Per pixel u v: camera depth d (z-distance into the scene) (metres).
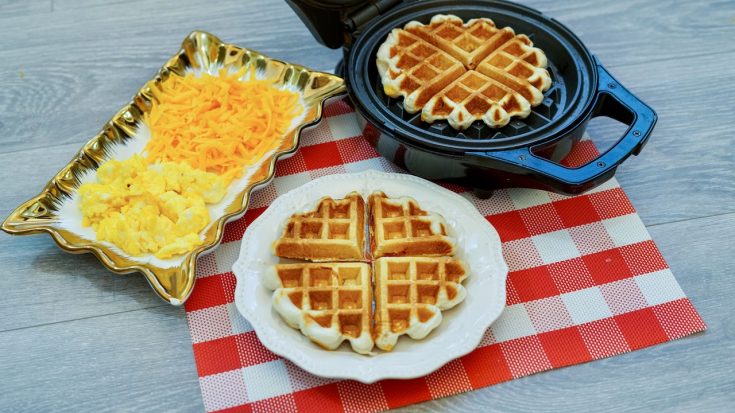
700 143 1.16
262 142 1.11
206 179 1.06
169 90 1.16
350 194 1.06
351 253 1.02
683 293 1.02
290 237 1.02
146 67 1.24
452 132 1.10
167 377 0.98
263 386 0.97
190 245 1.02
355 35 1.15
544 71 1.12
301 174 1.12
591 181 0.99
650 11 1.31
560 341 0.99
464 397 0.96
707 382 0.97
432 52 1.15
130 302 1.03
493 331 1.00
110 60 1.25
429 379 0.97
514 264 1.05
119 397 0.97
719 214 1.10
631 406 0.96
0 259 1.06
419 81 1.11
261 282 1.00
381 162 1.14
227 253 1.06
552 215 1.09
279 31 1.28
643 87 1.22
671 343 0.99
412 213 1.04
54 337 1.01
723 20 1.30
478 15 1.19
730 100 1.20
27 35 1.28
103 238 1.04
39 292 1.04
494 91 1.12
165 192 1.06
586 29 1.29
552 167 1.01
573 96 1.10
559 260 1.05
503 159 1.01
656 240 1.07
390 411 0.96
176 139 1.11
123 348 1.00
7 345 1.00
